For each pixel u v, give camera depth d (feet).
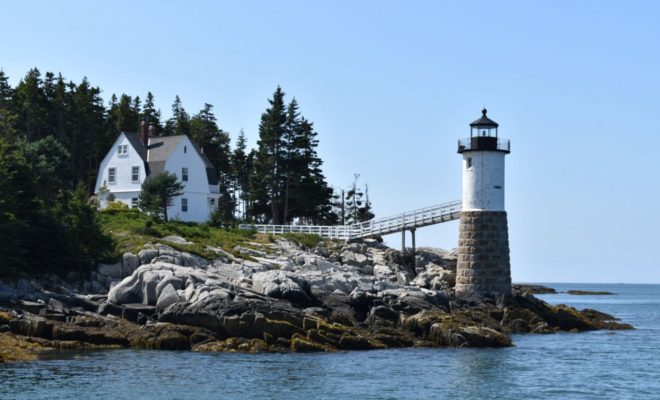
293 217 363.56
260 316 170.60
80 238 213.87
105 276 211.41
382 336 181.47
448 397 133.69
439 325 186.39
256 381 139.54
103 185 310.45
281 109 349.82
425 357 168.35
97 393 128.16
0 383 132.05
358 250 277.23
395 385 140.67
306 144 355.56
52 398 124.36
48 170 278.67
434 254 279.90
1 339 157.79
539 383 147.64
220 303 173.88
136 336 168.04
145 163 306.35
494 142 239.50
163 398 126.93
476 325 194.18
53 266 208.23
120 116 381.40
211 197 325.83
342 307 197.47
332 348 171.63
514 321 224.53
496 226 238.68
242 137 439.22
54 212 219.20
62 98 350.23
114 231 241.14
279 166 350.84
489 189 239.09
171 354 160.86
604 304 479.00
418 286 250.57
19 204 212.43
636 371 161.79
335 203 421.59
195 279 188.14
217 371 146.30
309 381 141.28
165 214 284.00
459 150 243.19
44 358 153.07
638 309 415.03
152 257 216.13
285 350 168.04
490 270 237.25
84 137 354.74
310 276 214.48
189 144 311.68
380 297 205.05
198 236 257.75
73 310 179.42
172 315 174.70
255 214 360.69
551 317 236.63
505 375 153.79
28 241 206.49
